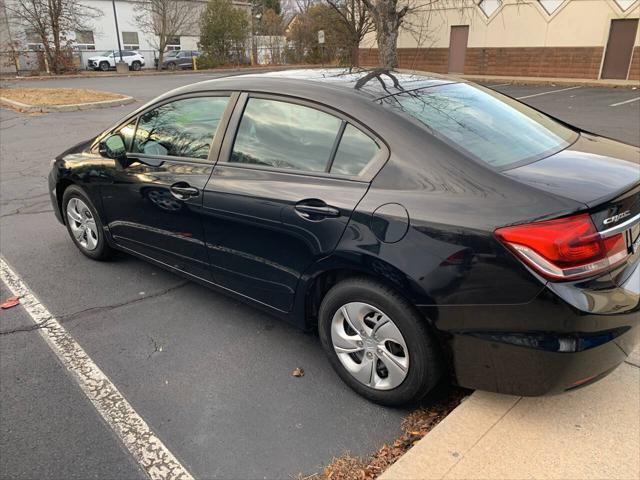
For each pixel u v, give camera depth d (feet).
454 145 8.09
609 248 7.08
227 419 8.80
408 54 93.91
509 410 8.34
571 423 8.06
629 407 8.39
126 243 13.50
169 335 11.32
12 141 33.50
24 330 11.55
